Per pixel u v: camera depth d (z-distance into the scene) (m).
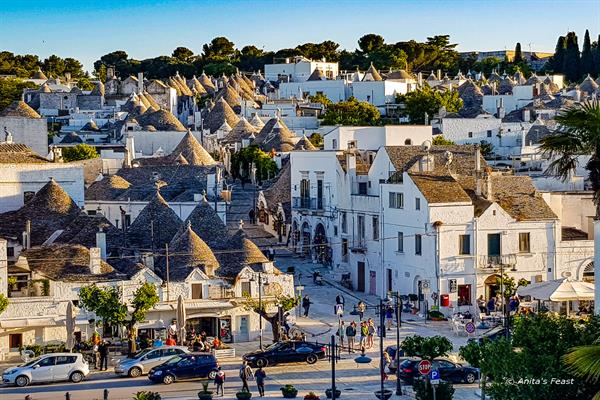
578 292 84.25
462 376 75.75
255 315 95.62
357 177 120.12
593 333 53.69
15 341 88.25
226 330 94.62
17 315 88.25
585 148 55.09
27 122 182.25
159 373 78.31
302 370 81.81
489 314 100.19
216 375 74.44
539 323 55.59
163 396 74.00
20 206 122.12
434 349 72.25
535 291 85.75
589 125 54.22
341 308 93.50
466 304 103.50
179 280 94.00
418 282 105.44
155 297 86.50
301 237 132.00
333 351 69.56
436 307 101.88
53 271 90.94
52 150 148.50
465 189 109.31
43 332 88.94
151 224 105.62
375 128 139.50
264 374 74.69
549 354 53.66
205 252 96.62
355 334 90.31
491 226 104.25
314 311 104.38
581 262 107.31
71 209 112.38
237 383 78.00
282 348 83.81
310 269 124.12
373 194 117.88
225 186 155.88
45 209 111.50
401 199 108.44
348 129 138.62
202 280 94.56
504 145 199.12
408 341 72.81
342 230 121.44
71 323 84.12
